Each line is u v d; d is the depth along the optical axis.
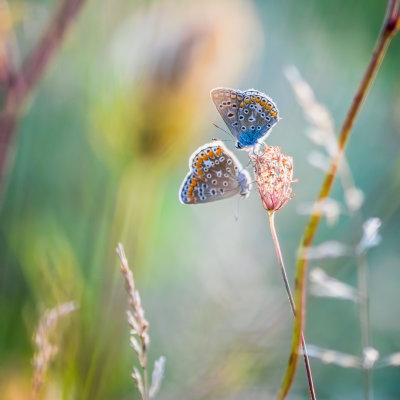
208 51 0.48
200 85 0.48
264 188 0.43
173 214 0.61
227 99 0.47
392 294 0.62
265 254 0.63
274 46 0.66
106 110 0.49
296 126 0.67
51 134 0.56
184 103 0.48
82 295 0.50
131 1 0.51
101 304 0.50
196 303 0.59
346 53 0.68
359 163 0.69
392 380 0.59
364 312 0.45
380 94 0.71
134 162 0.49
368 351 0.44
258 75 0.64
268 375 0.55
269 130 0.47
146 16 0.49
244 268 0.62
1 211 0.54
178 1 0.49
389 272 0.62
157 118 0.48
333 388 0.58
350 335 0.60
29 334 0.50
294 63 0.67
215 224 0.63
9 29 0.51
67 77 0.55
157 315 0.58
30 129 0.56
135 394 0.52
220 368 0.55
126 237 0.52
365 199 0.57
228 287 0.59
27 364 0.50
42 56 0.51
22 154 0.56
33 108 0.56
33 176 0.55
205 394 0.54
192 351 0.56
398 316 0.61
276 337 0.56
